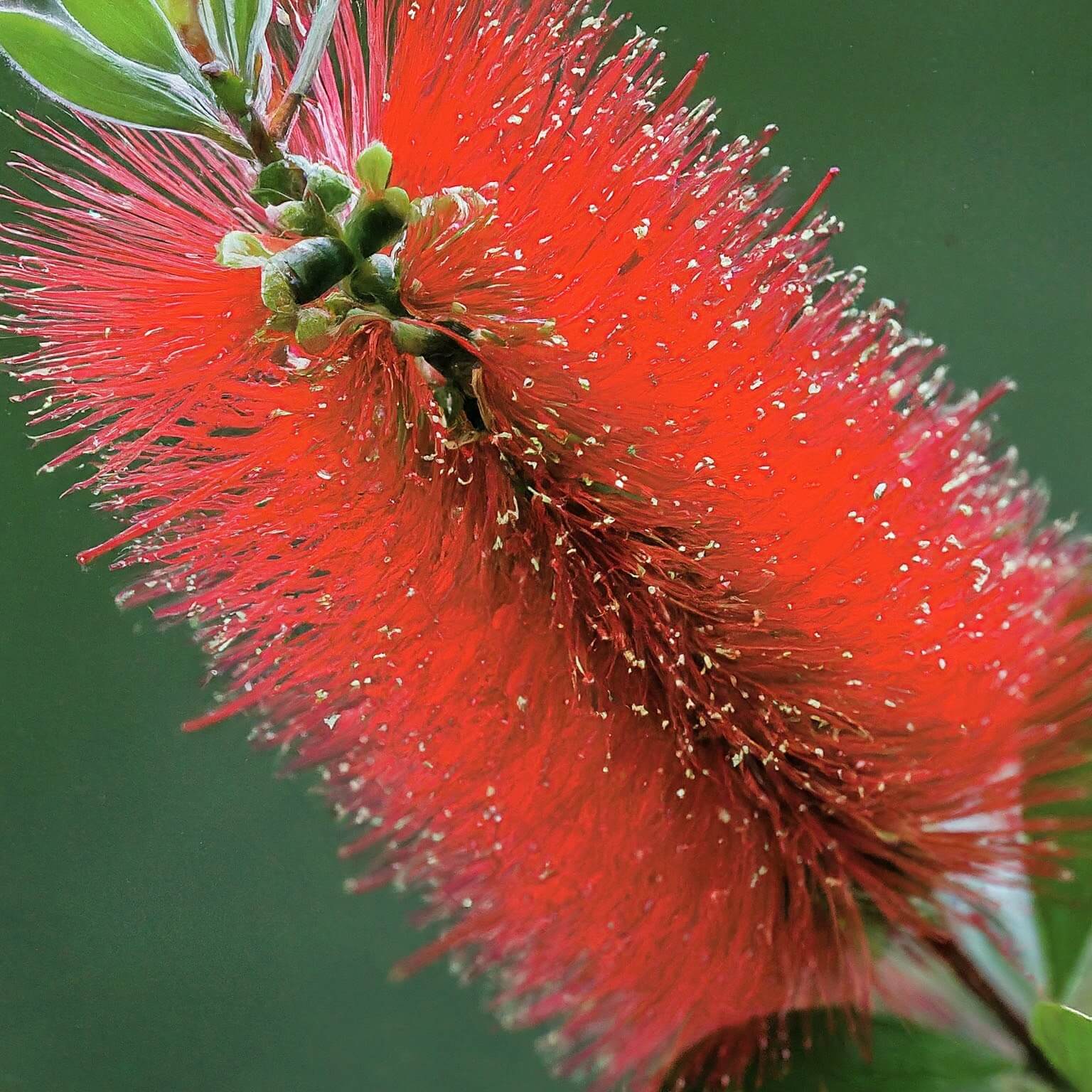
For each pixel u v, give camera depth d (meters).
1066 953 0.46
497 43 0.44
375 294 0.44
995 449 0.49
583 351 0.44
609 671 0.45
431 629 0.45
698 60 0.45
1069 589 0.46
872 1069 0.45
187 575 0.45
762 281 0.45
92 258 0.44
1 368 0.45
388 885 0.49
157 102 0.43
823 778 0.45
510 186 0.44
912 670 0.45
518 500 0.45
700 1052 0.46
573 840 0.45
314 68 0.43
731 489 0.45
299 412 0.44
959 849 0.45
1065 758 0.46
